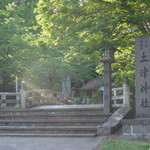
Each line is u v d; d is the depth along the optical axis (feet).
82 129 34.30
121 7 31.91
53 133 34.94
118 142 26.03
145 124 27.76
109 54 38.19
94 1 31.96
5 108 43.52
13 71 66.39
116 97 43.88
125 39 36.58
